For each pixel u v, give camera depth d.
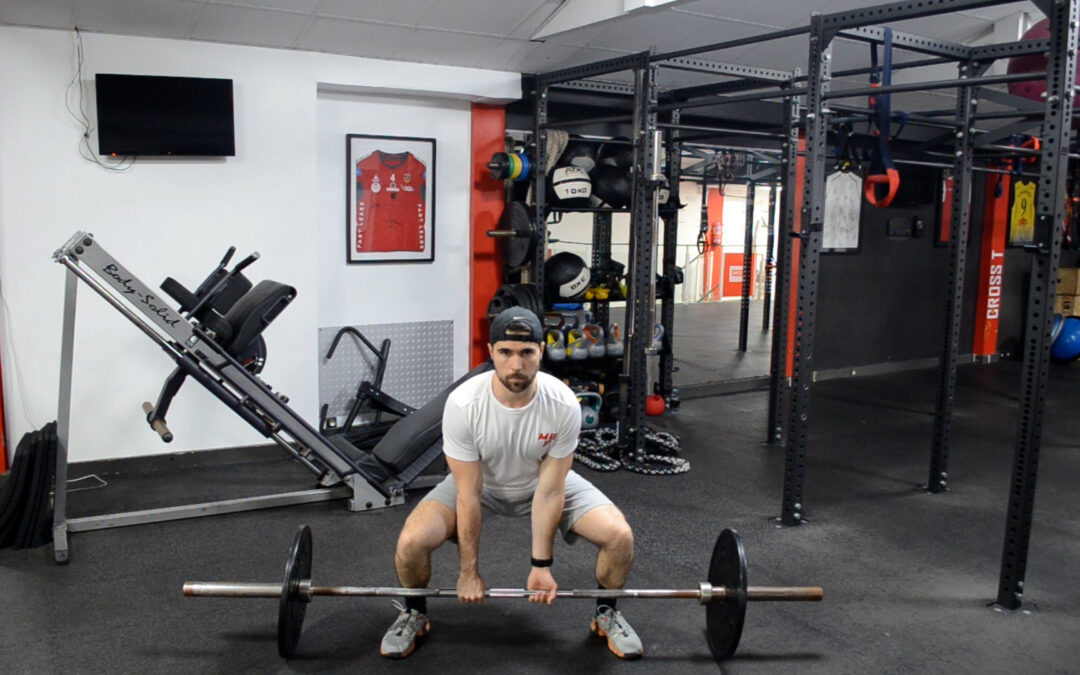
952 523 3.14
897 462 3.96
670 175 4.82
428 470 3.47
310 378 3.87
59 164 3.28
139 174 3.42
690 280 12.01
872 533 3.03
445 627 2.28
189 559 2.68
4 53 3.14
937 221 6.33
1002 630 2.30
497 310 4.18
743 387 5.64
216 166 3.55
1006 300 6.91
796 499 3.07
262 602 2.41
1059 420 4.91
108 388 3.46
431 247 4.30
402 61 3.89
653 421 4.75
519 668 2.08
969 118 3.36
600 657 2.14
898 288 6.21
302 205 3.75
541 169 4.18
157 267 3.50
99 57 3.29
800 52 4.20
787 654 2.16
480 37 3.73
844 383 5.82
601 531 2.06
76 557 2.69
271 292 2.85
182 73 3.44
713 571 2.17
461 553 1.98
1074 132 4.70
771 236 8.30
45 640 2.16
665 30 3.75
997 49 3.23
